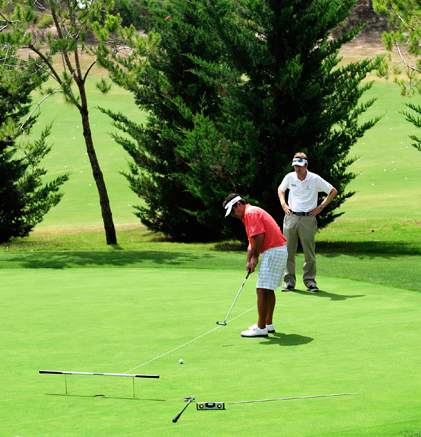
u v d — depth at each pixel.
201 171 21.50
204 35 22.75
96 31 21.33
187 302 11.16
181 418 5.62
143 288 12.66
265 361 7.53
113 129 53.56
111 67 21.94
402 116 55.47
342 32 74.19
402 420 5.28
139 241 26.17
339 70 21.58
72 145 49.47
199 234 26.61
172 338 8.71
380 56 21.62
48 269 15.72
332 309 10.42
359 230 25.39
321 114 21.61
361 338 8.45
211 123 21.27
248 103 20.83
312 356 7.68
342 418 5.43
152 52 23.25
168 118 26.27
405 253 19.11
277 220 21.08
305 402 5.95
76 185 39.47
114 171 42.41
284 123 21.42
